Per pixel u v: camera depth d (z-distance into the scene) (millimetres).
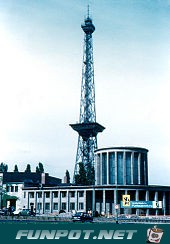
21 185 142500
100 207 129250
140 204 115125
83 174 164125
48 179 153875
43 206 136625
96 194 131000
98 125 181125
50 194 136500
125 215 108750
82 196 131125
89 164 172375
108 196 129125
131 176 142750
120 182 142875
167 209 131375
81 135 182625
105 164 147875
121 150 144750
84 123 179750
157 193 127312
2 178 146625
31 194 140125
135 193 127750
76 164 173375
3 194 143875
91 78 192000
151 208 119750
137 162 145000
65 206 133750
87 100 190375
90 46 194875
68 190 133375
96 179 151000
